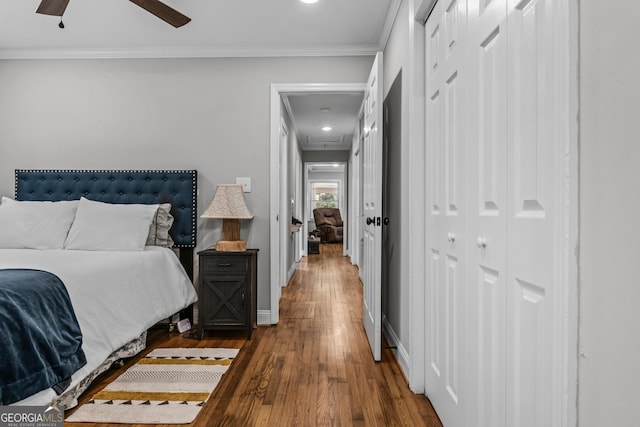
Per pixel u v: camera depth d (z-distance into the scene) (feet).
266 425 5.82
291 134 19.81
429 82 6.64
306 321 11.58
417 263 6.95
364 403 6.52
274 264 11.34
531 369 3.27
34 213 9.77
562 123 2.74
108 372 7.77
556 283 2.83
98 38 10.66
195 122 11.43
